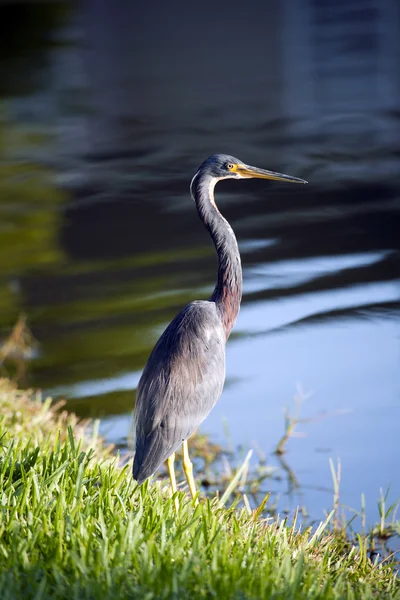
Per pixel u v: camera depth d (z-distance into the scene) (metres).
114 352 13.88
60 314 15.36
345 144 26.77
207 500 6.71
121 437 11.01
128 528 6.00
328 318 14.89
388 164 24.45
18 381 12.85
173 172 24.52
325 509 9.50
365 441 11.05
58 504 6.27
